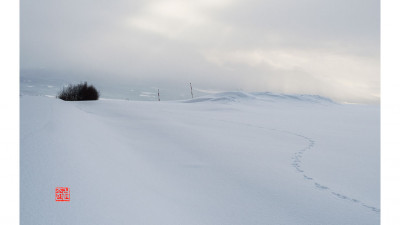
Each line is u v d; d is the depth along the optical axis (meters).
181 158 6.06
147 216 2.90
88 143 5.02
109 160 4.52
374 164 6.75
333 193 4.72
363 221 3.74
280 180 5.20
